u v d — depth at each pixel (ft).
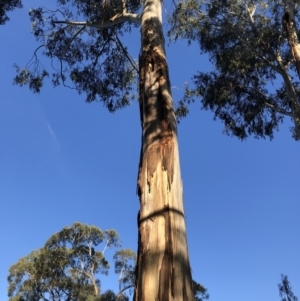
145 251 9.14
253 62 36.40
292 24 32.27
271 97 36.96
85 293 60.29
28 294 61.11
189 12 36.22
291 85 32.99
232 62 35.83
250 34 35.29
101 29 33.22
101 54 34.55
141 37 16.69
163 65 14.56
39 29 32.91
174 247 9.11
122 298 61.82
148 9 17.79
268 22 35.91
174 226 9.55
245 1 35.99
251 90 37.01
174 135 11.91
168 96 13.28
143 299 8.36
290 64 35.68
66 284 61.36
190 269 9.09
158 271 8.63
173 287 8.36
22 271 62.49
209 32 36.88
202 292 56.44
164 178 10.55
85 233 65.87
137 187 10.91
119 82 35.35
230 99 36.86
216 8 35.86
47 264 61.87
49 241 65.00
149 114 12.59
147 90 13.57
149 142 11.61
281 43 35.37
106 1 28.09
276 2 35.86
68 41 33.58
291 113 32.68
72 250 64.44
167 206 9.91
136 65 34.37
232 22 35.99
